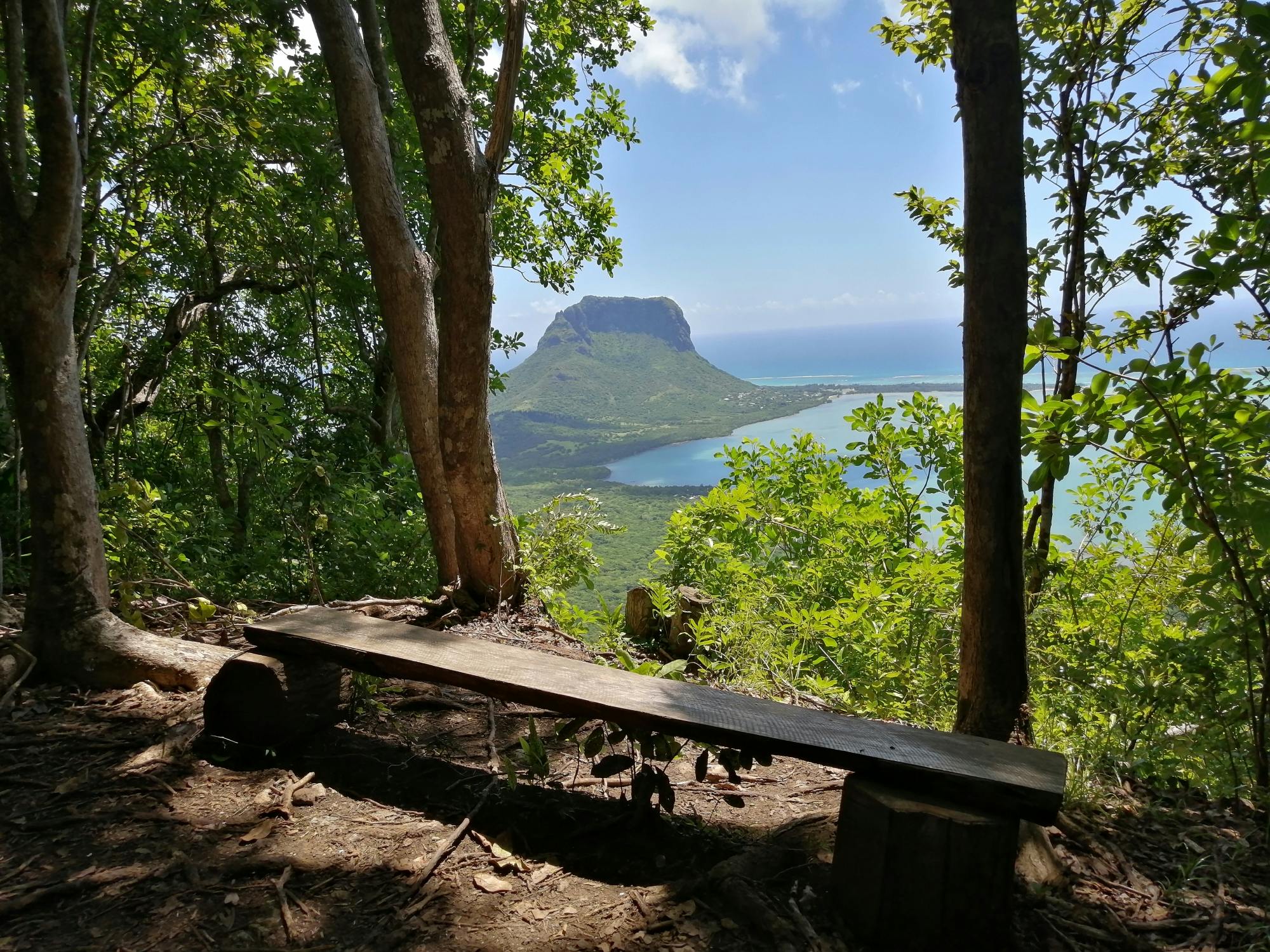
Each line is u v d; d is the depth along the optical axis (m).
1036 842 2.30
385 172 5.21
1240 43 2.23
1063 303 3.93
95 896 2.09
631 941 1.92
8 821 2.46
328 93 8.55
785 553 5.99
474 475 4.90
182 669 3.49
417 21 4.26
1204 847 2.47
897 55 4.59
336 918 2.01
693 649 4.79
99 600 3.64
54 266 3.44
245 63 7.46
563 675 2.51
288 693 2.90
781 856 2.24
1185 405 2.49
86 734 3.05
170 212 7.91
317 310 9.77
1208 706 3.08
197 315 8.57
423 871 2.20
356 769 2.84
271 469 6.48
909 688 3.72
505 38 4.42
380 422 9.43
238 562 5.84
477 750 3.06
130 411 8.16
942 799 1.89
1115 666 3.39
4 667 3.38
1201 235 3.60
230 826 2.44
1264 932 2.00
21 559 5.14
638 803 2.42
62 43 3.34
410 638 2.88
